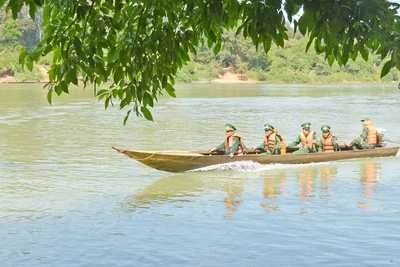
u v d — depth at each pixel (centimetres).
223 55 17325
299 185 1883
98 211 1532
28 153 2597
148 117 695
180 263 1130
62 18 648
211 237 1291
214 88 12181
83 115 4759
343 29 540
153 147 2875
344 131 3622
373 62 18688
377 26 519
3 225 1388
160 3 645
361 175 2050
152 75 680
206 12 596
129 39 670
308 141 2325
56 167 2217
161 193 1762
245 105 6156
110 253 1184
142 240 1270
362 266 1109
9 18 15425
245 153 2306
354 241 1255
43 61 15312
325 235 1302
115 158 2452
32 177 2011
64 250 1203
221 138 3238
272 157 2219
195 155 2117
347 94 9188
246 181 1959
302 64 18025
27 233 1320
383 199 1655
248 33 590
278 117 4612
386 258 1149
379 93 9625
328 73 17988
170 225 1393
